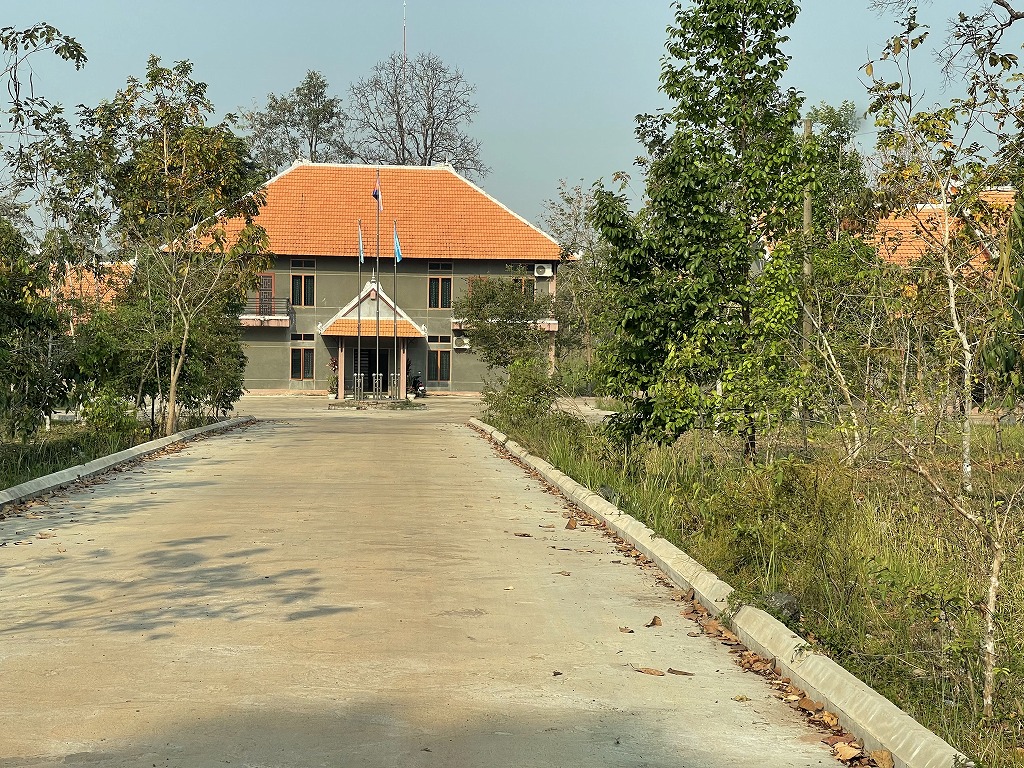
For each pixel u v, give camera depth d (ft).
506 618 27.91
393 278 190.19
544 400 86.84
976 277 40.55
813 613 26.68
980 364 36.06
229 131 98.27
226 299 102.22
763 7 51.49
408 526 42.24
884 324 43.14
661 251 53.57
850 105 67.67
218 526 41.63
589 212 54.85
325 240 188.55
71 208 90.07
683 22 52.75
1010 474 43.57
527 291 174.60
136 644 24.81
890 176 43.60
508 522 43.98
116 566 33.71
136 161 94.22
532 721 20.10
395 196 195.11
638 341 53.62
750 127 52.54
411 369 190.70
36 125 57.67
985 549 27.12
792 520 31.45
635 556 36.91
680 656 24.86
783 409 42.42
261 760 17.83
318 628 26.40
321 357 189.37
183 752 18.13
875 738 18.79
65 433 86.53
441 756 18.19
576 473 55.98
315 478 59.06
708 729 19.94
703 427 49.80
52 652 24.11
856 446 37.78
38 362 65.36
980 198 42.55
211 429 97.76
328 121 259.19
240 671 22.85
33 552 35.99
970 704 20.86
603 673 23.32
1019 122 41.88
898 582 24.57
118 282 100.68
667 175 53.93
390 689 21.83
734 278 52.90
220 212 102.17
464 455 75.61
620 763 18.07
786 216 51.98
